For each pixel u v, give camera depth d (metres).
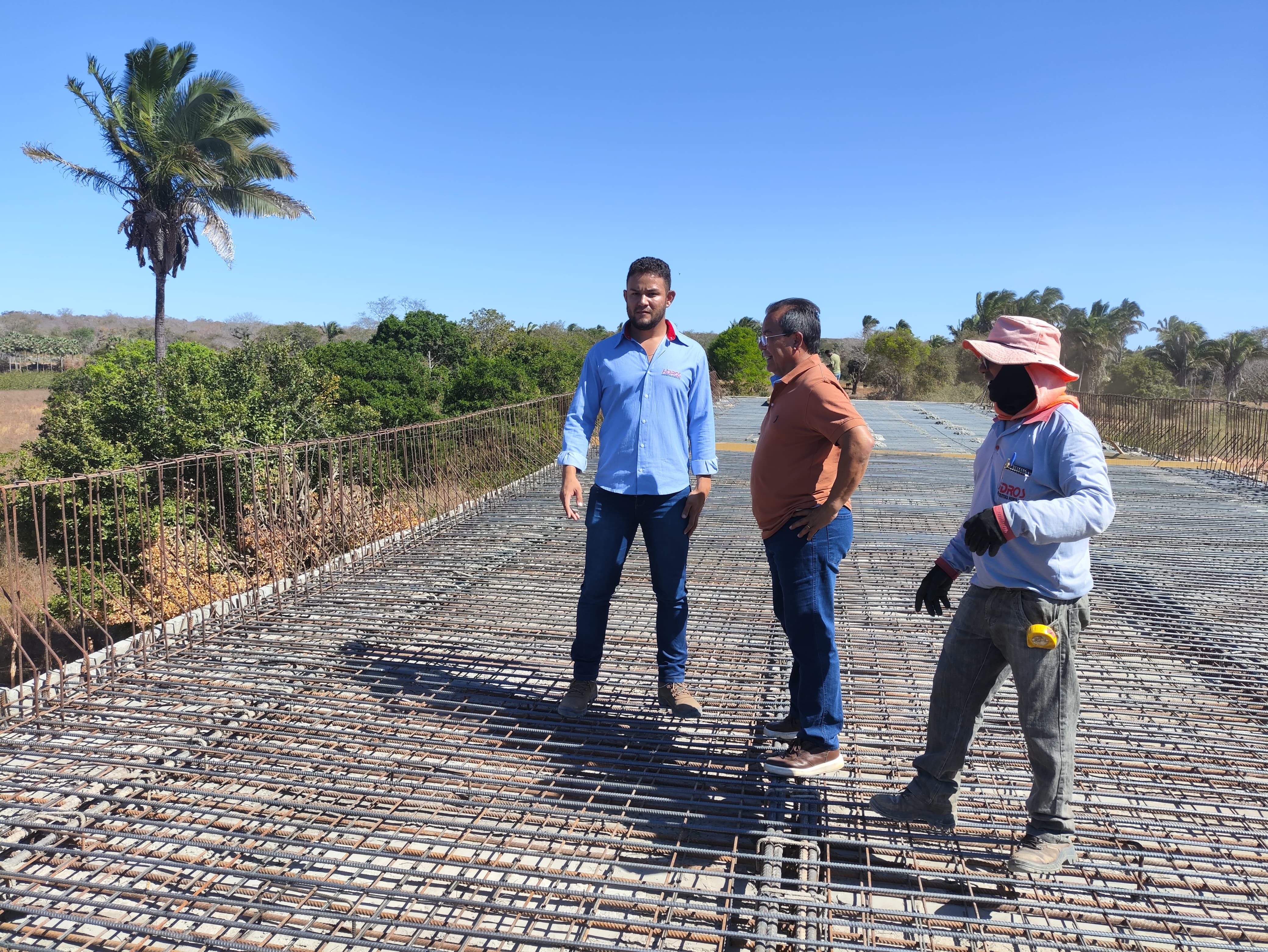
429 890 2.21
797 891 2.17
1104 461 2.02
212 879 2.25
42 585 3.51
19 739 2.97
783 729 2.96
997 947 2.03
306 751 2.87
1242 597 4.77
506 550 5.86
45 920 2.15
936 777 2.28
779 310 2.61
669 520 3.06
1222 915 2.09
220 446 10.71
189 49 18.92
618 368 3.04
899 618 4.41
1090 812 2.56
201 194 19.58
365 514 6.11
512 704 3.32
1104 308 44.12
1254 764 2.82
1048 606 2.05
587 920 2.04
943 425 15.34
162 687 3.43
